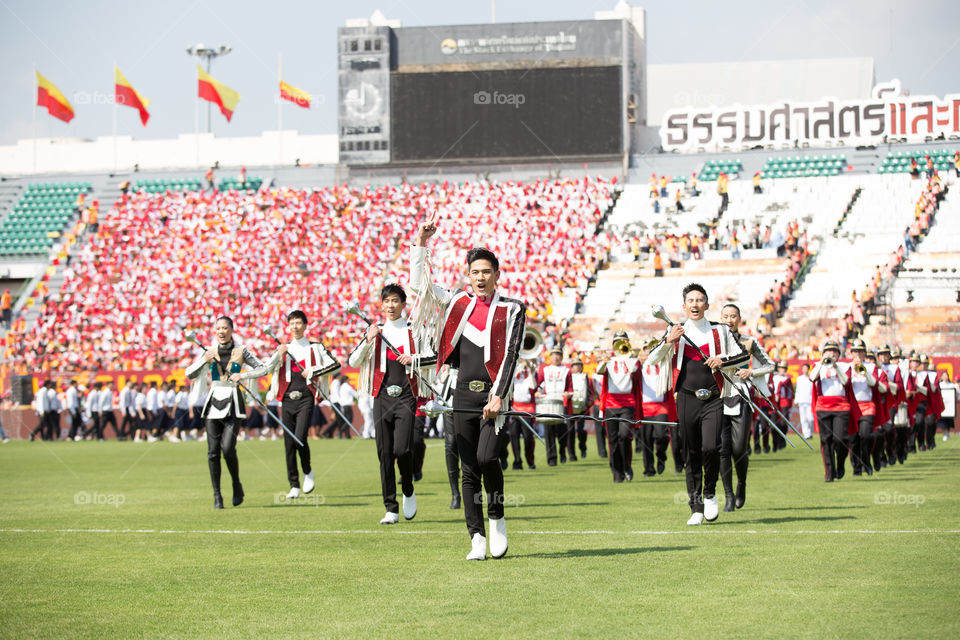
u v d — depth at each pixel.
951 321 34.19
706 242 38.78
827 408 15.02
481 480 7.91
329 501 12.80
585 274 37.94
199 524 10.43
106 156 52.69
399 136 43.78
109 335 38.81
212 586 6.91
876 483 14.53
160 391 33.44
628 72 44.56
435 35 43.50
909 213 38.50
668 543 8.48
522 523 10.06
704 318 10.17
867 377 15.48
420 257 7.94
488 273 7.84
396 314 10.83
